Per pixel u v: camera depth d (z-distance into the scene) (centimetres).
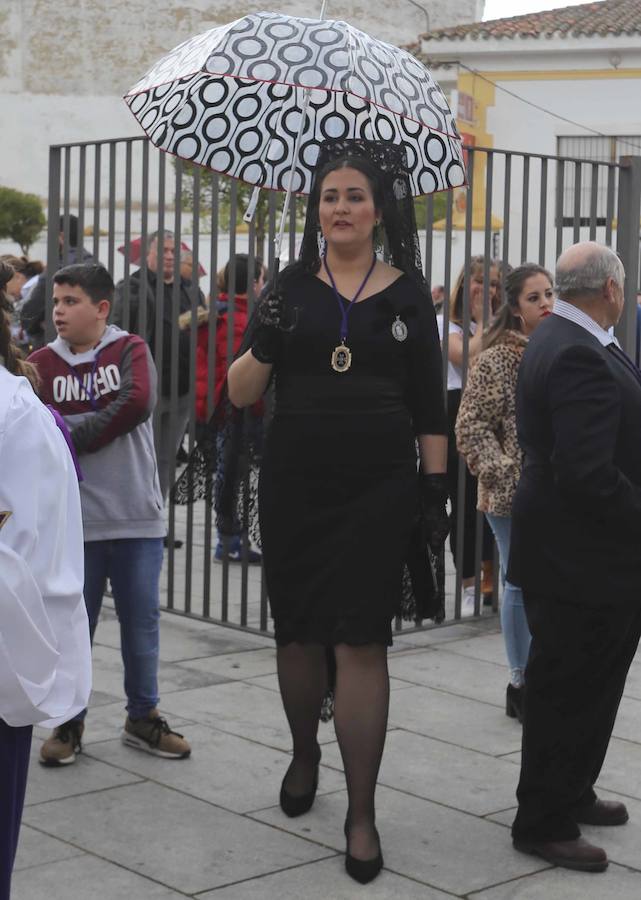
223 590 687
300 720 427
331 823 426
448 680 595
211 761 482
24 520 252
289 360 402
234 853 401
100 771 470
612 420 371
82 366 484
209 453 453
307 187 483
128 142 696
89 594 484
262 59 445
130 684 488
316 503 399
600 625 387
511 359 557
